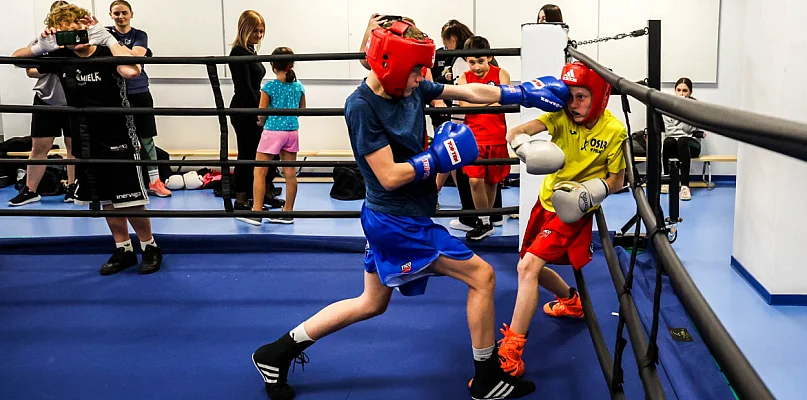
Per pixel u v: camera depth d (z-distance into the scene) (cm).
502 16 654
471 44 394
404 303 326
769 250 328
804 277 322
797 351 275
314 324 232
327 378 252
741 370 92
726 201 580
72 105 347
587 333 287
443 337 286
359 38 666
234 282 363
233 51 493
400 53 184
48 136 553
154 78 676
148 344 285
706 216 521
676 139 599
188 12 661
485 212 351
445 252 218
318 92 682
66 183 615
